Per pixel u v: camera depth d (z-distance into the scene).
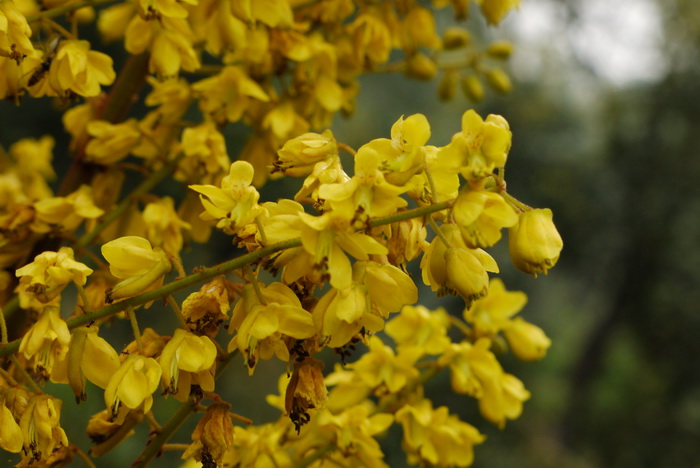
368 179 0.34
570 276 3.26
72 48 0.42
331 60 0.49
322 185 0.34
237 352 0.37
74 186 0.48
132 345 0.36
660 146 2.82
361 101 2.32
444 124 2.63
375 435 0.46
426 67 0.54
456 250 0.35
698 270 2.79
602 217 2.89
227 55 0.47
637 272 2.85
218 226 0.35
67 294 1.07
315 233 0.34
